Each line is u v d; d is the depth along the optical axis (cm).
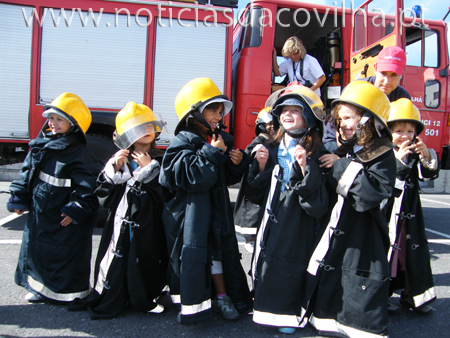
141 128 198
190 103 193
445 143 483
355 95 179
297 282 185
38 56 409
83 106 218
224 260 203
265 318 185
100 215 382
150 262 205
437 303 236
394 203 208
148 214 200
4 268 272
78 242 213
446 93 476
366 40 448
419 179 217
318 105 187
